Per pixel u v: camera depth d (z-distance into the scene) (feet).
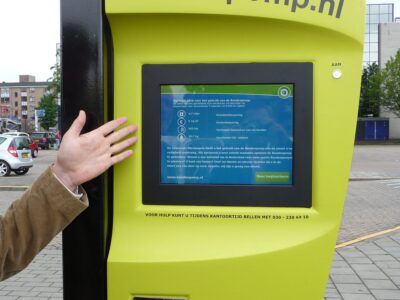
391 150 105.60
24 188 43.11
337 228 5.06
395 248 20.24
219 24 4.95
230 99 5.16
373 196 37.19
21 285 15.76
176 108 5.20
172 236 5.13
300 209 5.12
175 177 5.24
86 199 4.71
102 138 4.83
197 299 5.03
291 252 5.00
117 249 5.10
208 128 5.20
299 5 4.84
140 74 5.17
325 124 5.02
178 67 5.14
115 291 5.08
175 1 4.85
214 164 5.22
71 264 5.05
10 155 53.36
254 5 4.83
